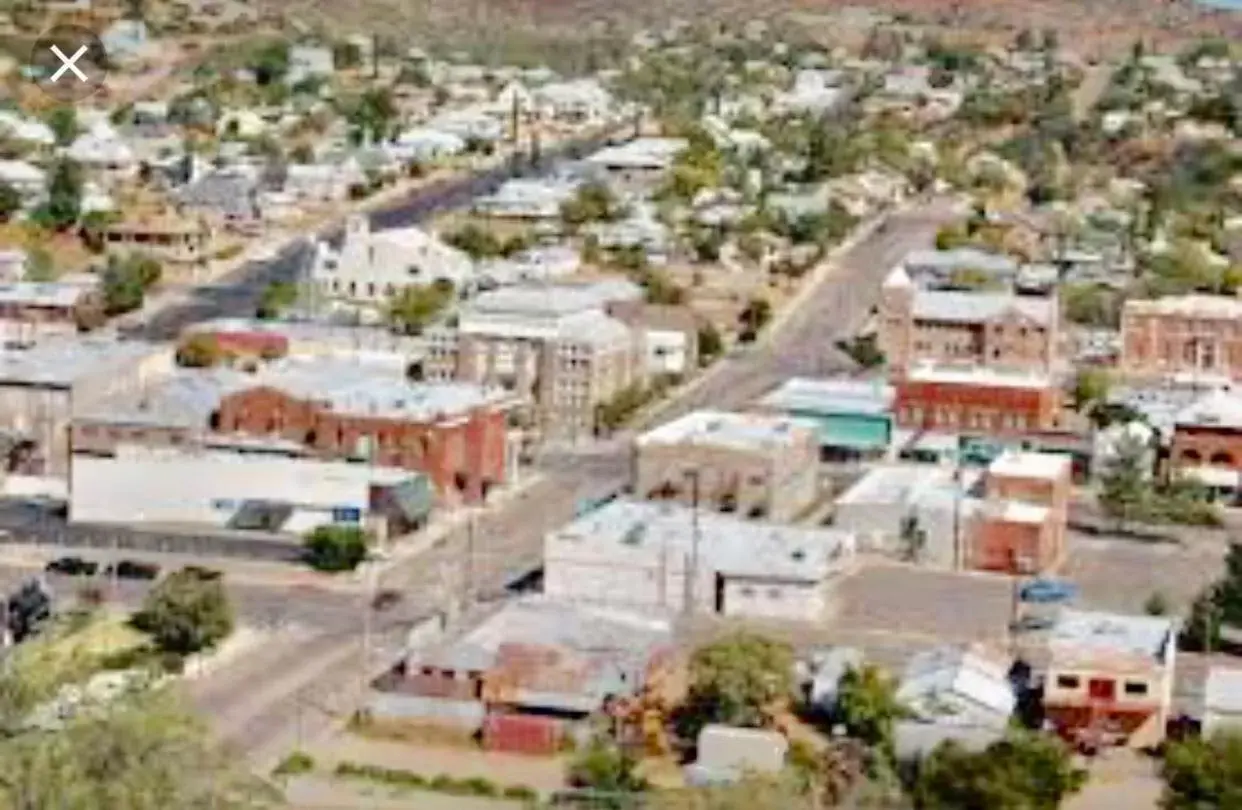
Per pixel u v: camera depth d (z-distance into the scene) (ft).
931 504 441.27
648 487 459.32
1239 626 396.16
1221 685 345.92
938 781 299.79
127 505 442.09
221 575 406.82
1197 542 471.62
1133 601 420.36
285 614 385.09
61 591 392.68
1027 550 433.07
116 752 202.18
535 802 303.27
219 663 356.38
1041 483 449.48
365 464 444.96
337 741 326.03
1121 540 470.39
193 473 441.68
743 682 329.31
